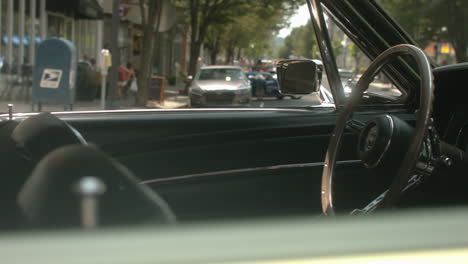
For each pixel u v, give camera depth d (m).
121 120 2.95
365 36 2.67
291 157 3.03
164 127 2.99
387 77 2.78
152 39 18.50
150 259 0.76
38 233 0.84
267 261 0.77
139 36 36.97
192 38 29.25
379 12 2.62
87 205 0.90
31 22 21.58
